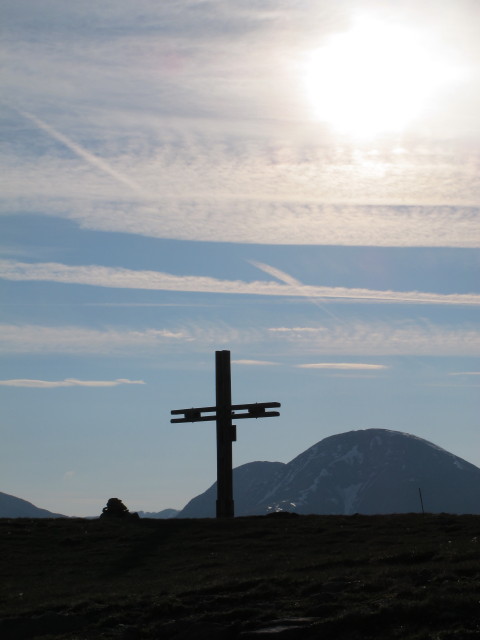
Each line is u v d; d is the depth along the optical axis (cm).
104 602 2366
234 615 2066
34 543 3709
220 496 4181
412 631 1823
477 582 2059
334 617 1930
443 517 3766
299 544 3338
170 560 3225
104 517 4447
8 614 2378
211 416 4238
